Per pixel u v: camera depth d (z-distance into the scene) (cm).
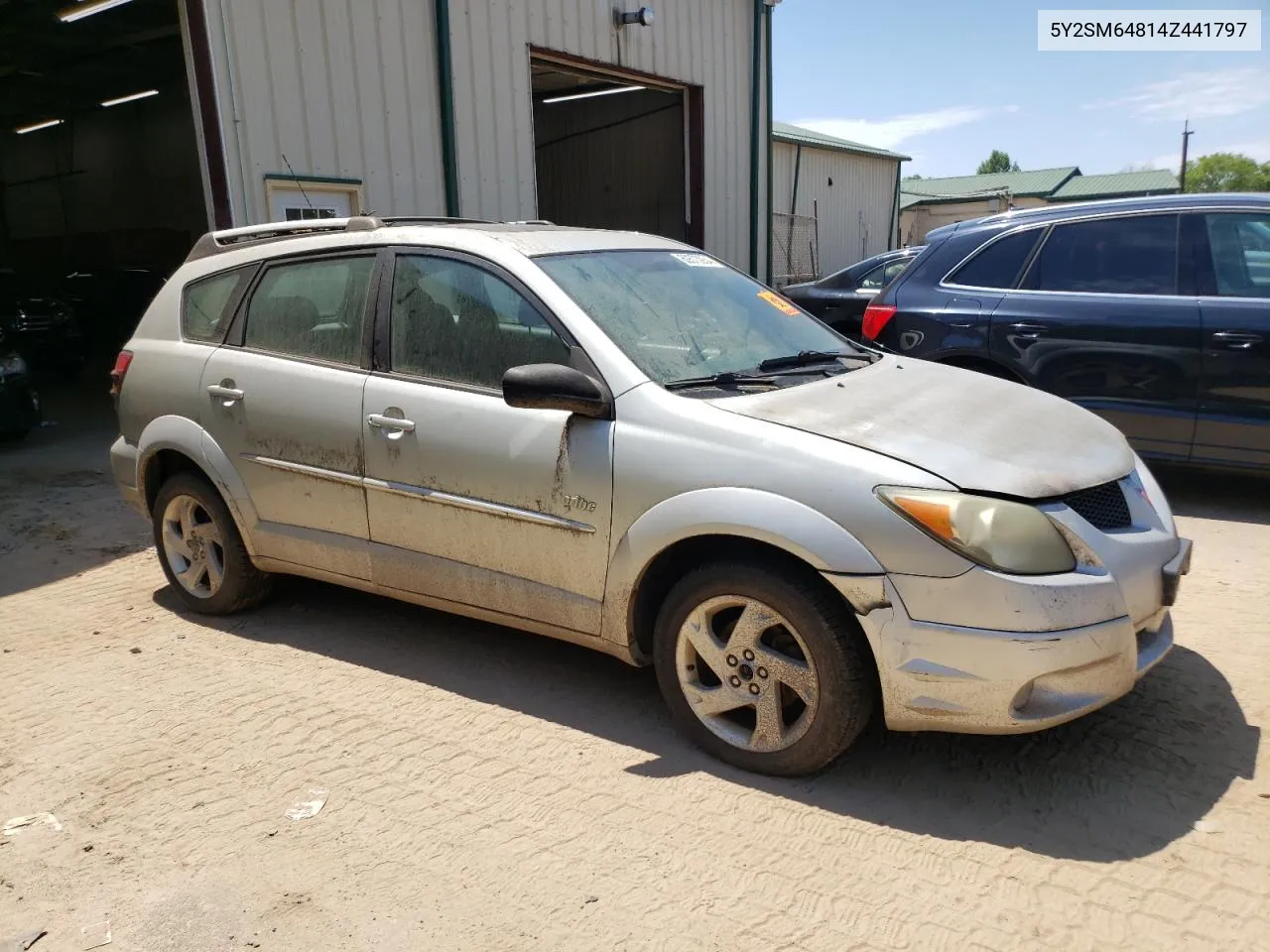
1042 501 290
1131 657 293
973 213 3712
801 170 2372
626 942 245
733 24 1372
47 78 1733
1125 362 594
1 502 702
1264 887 256
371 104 912
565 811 302
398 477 380
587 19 1129
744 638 311
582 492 333
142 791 319
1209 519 584
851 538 284
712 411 319
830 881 265
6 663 422
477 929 251
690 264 425
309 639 441
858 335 1060
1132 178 4662
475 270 374
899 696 286
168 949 247
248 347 436
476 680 395
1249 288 569
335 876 274
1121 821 287
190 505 461
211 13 787
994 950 238
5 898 268
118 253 2125
